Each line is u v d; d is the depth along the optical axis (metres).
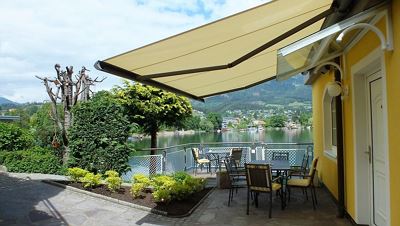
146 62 4.36
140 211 6.43
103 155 10.19
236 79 7.22
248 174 6.30
